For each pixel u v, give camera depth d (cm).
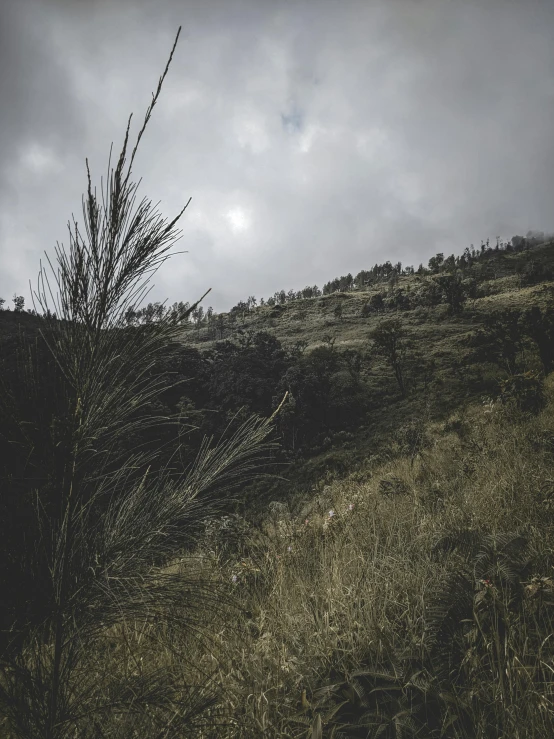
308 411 5441
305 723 158
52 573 113
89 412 122
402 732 157
